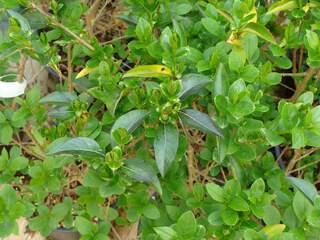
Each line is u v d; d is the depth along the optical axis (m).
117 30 0.87
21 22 0.51
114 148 0.42
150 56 0.52
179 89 0.41
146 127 0.46
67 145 0.42
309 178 0.64
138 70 0.46
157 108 0.42
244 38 0.50
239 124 0.45
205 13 0.54
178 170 0.58
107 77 0.48
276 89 0.83
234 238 0.45
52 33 0.57
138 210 0.52
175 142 0.42
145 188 0.53
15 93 0.58
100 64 0.48
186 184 0.61
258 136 0.46
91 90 0.51
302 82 0.62
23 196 0.66
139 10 0.53
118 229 0.71
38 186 0.58
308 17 0.57
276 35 0.67
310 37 0.47
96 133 0.51
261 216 0.44
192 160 0.60
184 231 0.40
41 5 0.68
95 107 0.54
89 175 0.45
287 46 0.55
